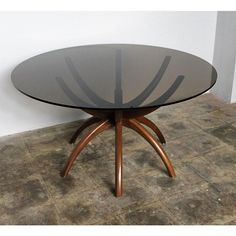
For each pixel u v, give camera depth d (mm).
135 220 1889
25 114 2742
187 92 1863
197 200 2021
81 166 2338
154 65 2283
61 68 2242
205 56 3301
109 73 2164
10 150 2533
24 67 2254
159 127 2803
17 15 2438
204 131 2736
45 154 2482
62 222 1884
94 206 1991
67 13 2586
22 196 2076
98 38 2781
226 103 3211
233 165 2326
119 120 2061
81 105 1743
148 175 2238
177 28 3057
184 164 2340
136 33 2904
